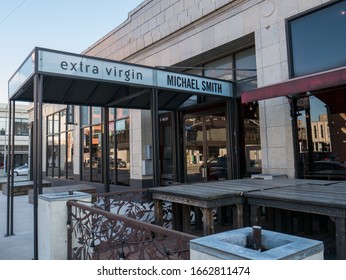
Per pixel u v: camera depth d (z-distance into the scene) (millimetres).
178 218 5422
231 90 7812
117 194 5188
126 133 11234
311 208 3406
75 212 4289
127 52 10961
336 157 5812
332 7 5883
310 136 6152
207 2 8117
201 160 9141
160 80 6496
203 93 7211
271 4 6793
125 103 8117
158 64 9773
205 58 8750
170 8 9266
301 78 5066
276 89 5340
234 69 7578
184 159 9727
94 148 13141
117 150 11719
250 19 7211
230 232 2262
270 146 6688
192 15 8523
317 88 4816
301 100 6281
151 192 5176
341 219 3131
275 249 1851
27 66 5590
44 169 18531
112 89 7141
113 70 5914
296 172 6211
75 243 4227
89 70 5633
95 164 13016
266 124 6785
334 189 4223
